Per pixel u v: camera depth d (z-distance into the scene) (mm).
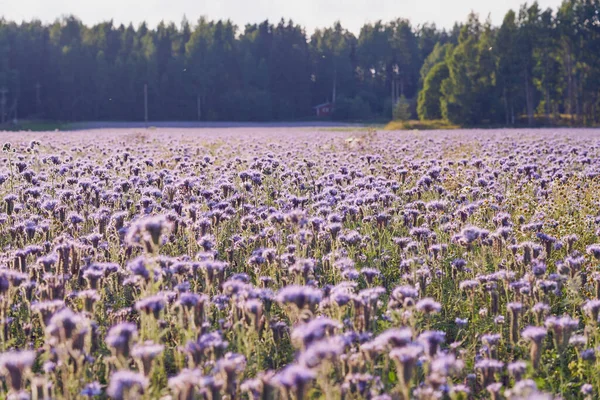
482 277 7105
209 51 148875
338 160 17547
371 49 180000
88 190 10531
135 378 3871
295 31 167625
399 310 5684
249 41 166875
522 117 106188
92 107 138875
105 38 154375
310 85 168125
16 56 139625
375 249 9055
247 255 8812
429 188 12125
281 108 152625
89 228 9617
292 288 4812
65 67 138000
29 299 6301
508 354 6184
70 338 4547
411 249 8211
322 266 8242
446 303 7434
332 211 10398
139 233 5520
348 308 6406
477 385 5562
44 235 8633
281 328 6027
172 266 6617
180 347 5129
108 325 6461
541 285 6578
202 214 9133
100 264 6590
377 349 4703
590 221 9688
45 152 19328
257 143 26438
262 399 4336
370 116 151250
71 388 4598
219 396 4324
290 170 14109
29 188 10258
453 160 18703
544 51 100625
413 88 182375
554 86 103125
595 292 7086
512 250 7824
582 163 15984
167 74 145125
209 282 6203
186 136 37688
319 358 3801
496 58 98500
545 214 10312
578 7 100812
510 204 11258
